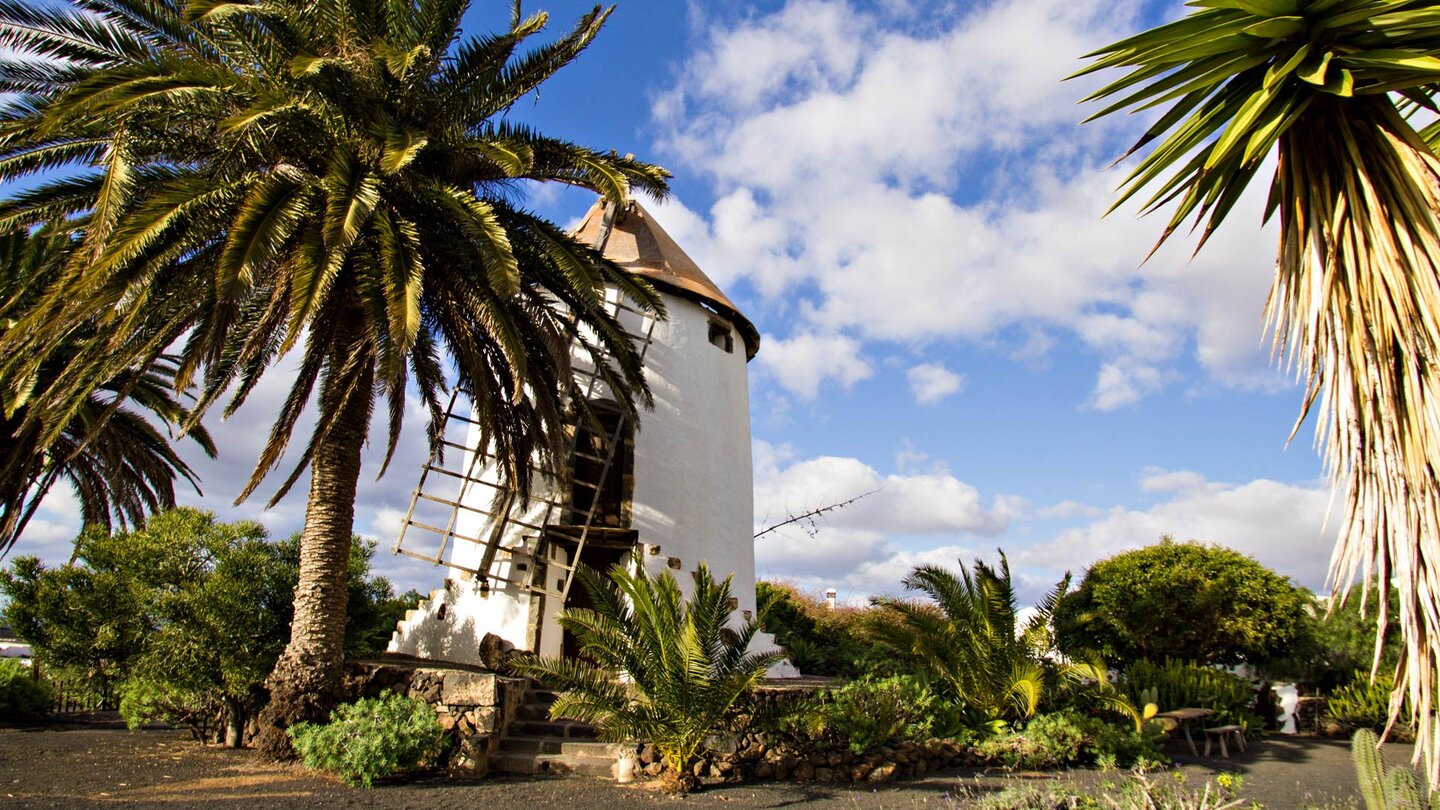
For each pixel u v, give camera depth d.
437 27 10.59
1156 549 20.52
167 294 9.77
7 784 8.67
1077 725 12.60
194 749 11.21
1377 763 6.77
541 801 8.90
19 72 9.93
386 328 9.80
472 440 15.59
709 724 9.98
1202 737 15.68
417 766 9.80
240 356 9.45
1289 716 18.97
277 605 11.77
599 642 10.30
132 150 9.63
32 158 9.87
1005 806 8.46
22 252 13.98
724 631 14.65
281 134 10.01
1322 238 3.42
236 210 9.68
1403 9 3.30
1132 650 19.83
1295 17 3.36
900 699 12.21
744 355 19.05
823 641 22.58
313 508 10.80
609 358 15.56
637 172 11.69
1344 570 3.17
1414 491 2.97
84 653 11.91
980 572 13.44
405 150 9.18
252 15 9.59
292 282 9.33
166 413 17.31
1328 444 3.27
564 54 11.52
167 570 11.58
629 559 14.85
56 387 9.69
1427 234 3.10
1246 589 19.14
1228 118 3.74
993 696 12.91
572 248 10.95
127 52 9.92
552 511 14.42
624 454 15.32
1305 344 3.45
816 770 10.72
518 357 9.98
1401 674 3.09
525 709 11.80
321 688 10.23
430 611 15.03
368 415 11.44
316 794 8.66
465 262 10.38
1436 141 4.07
